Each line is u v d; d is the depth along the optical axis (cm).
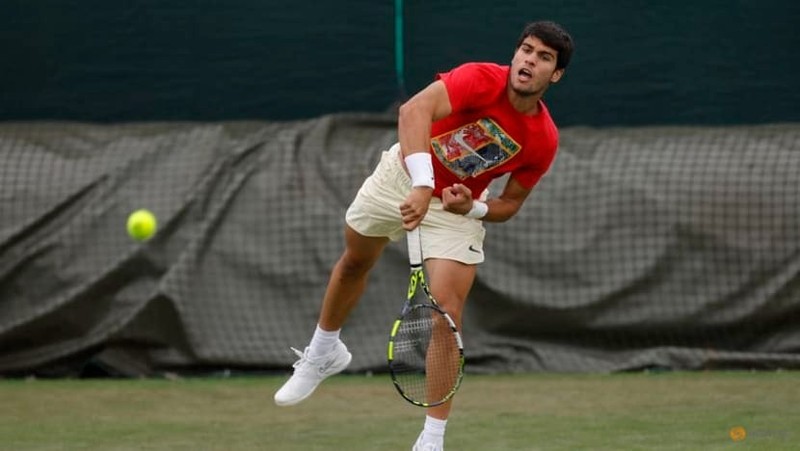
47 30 2797
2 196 2536
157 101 2809
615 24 2809
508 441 1742
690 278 2544
